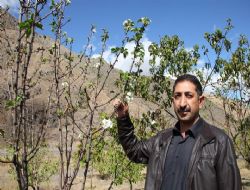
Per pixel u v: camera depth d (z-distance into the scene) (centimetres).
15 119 323
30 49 319
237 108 1294
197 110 284
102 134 356
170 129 301
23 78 322
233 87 1279
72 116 362
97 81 365
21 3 324
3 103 322
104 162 1455
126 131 323
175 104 287
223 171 259
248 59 1281
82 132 358
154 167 288
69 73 366
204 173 259
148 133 594
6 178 1858
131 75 347
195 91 283
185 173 268
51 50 360
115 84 369
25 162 326
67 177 348
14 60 326
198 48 1176
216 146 266
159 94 1075
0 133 326
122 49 357
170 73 1141
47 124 351
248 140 1370
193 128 277
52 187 1611
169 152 287
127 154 321
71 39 375
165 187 274
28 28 301
